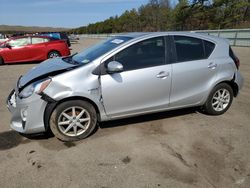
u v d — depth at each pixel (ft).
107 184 9.98
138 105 14.01
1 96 21.67
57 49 44.42
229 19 162.20
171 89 14.57
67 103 12.63
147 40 13.98
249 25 146.00
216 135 14.02
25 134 13.73
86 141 13.26
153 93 14.12
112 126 14.94
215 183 10.07
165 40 14.46
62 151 12.30
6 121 15.90
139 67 13.66
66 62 14.62
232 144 13.05
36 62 45.19
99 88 12.91
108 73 13.03
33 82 12.60
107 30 370.73
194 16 184.75
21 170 10.83
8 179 10.25
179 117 16.35
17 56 42.37
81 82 12.56
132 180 10.21
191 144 13.03
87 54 14.89
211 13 174.09
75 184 9.97
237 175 10.57
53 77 12.32
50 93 12.16
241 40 72.90
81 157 11.79
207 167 11.08
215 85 15.96
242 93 22.08
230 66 16.20
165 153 12.14
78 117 13.07
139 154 12.05
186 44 15.05
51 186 9.86
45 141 13.24
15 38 42.52
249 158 11.80
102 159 11.64
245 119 16.25
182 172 10.71
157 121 15.71
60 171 10.77
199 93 15.48
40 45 43.27
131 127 14.87
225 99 16.78
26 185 9.91
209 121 15.84
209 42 15.84
